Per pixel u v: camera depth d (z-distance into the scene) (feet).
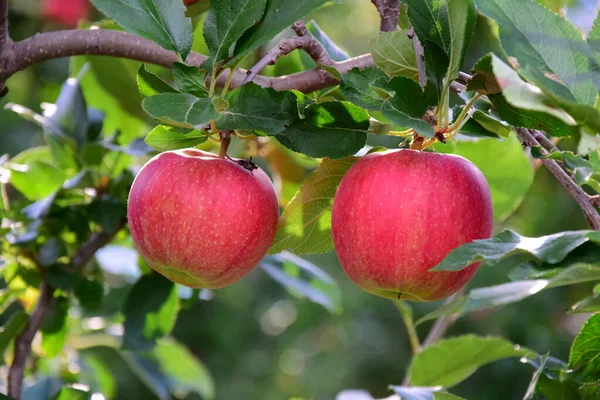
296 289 3.97
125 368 8.68
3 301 3.76
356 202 3.05
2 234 3.65
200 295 3.88
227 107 2.97
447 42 3.05
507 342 3.50
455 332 8.72
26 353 3.65
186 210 3.07
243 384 9.96
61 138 3.83
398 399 3.58
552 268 2.85
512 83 2.82
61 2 6.33
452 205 3.02
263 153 4.07
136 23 3.08
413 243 3.02
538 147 3.03
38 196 3.87
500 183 3.97
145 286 3.71
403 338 9.49
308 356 10.14
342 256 3.11
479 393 8.73
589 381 3.14
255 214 3.10
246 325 10.07
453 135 3.08
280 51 3.17
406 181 3.03
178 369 4.37
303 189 3.20
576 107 2.79
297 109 3.03
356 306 9.48
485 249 2.88
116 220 3.65
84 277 3.73
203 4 3.44
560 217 7.86
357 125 3.08
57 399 3.51
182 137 3.12
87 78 4.10
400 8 3.46
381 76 3.02
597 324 3.10
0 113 7.73
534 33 2.91
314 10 3.03
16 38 6.56
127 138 4.15
